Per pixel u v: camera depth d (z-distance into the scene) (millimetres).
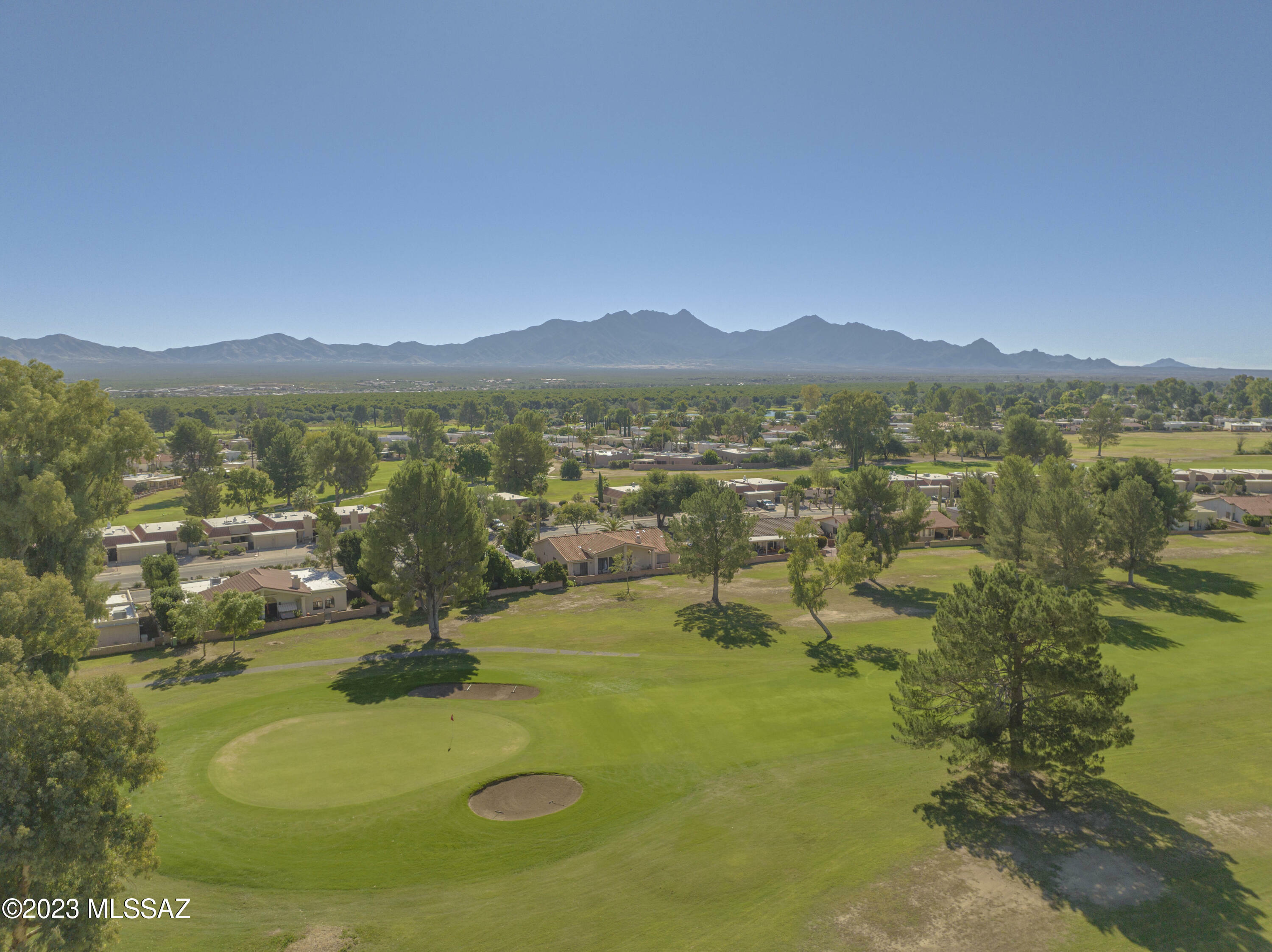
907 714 33719
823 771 35500
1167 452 198500
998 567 34125
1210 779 33375
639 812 32375
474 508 62188
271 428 175875
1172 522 87875
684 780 35281
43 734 19547
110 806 20875
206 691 49594
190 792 34156
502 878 27562
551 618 68250
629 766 36750
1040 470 100938
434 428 198250
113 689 21625
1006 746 31109
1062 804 31438
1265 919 23609
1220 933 22984
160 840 30031
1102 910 24281
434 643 60844
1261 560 84375
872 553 60844
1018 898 25078
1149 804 31312
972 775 34500
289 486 148875
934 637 33469
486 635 62906
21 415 50188
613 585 81312
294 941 23750
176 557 99375
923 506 79312
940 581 79875
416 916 25156
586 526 119125
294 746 39375
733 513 70938
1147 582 75062
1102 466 93688
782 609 70000
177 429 155000
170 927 24469
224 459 187500
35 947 19344
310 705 46188
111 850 20391
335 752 38562
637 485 147250
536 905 25703
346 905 25828
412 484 59312
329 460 148125
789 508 133000
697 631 62969
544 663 54531
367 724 42625
